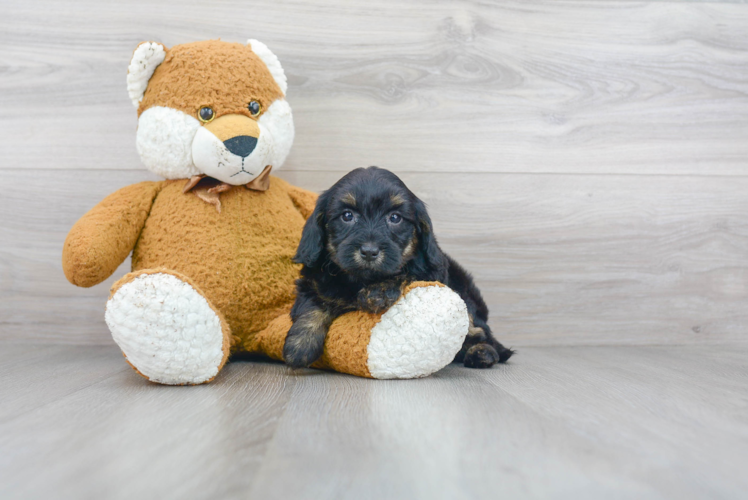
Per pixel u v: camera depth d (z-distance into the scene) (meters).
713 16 2.80
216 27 2.63
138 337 1.60
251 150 2.04
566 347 2.74
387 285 1.81
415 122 2.71
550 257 2.76
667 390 1.71
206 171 2.08
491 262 2.74
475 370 2.04
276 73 2.29
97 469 1.01
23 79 2.58
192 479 0.97
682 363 2.25
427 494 0.92
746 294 2.82
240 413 1.38
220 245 2.06
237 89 2.07
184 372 1.67
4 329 2.62
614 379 1.88
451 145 2.72
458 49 2.71
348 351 1.81
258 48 2.25
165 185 2.21
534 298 2.76
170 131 2.03
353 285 1.92
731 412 1.46
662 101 2.80
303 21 2.66
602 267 2.78
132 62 2.05
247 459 1.06
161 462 1.04
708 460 1.10
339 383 1.75
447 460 1.06
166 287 1.62
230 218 2.11
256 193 2.21
